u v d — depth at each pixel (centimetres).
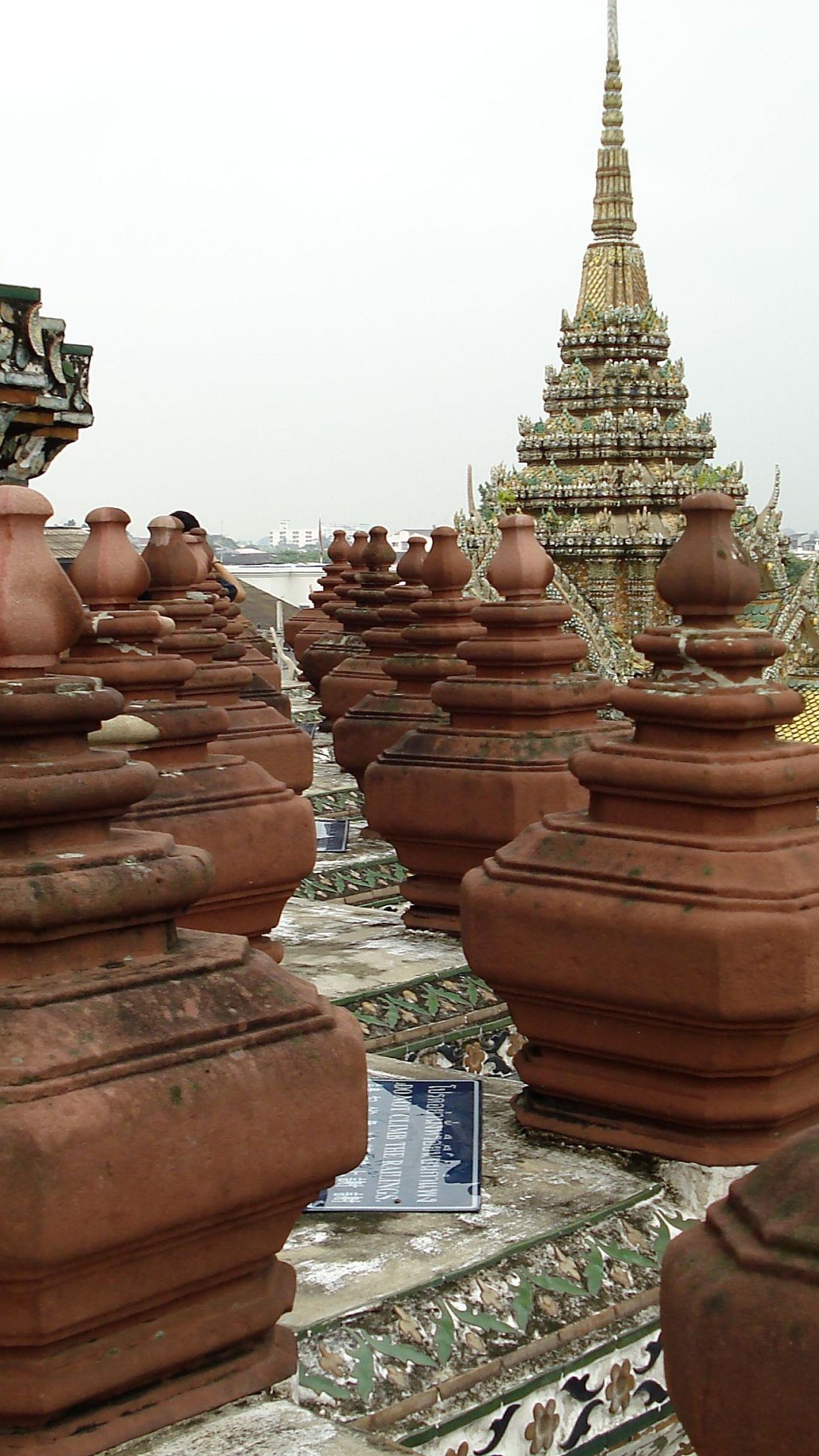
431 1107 524
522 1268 409
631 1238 435
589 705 698
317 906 809
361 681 1174
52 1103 293
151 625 606
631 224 4119
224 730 620
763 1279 239
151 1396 321
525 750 680
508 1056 625
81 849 324
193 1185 310
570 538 3791
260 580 3444
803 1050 457
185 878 332
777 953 438
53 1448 305
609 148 4138
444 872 717
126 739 584
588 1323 399
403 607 1179
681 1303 247
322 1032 337
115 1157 298
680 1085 466
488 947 486
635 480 3825
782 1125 466
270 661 1202
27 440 920
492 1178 469
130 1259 307
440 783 693
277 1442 318
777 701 468
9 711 314
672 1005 449
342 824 1009
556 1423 382
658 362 4016
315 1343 362
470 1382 369
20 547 325
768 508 3247
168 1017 317
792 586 2964
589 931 463
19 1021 302
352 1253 416
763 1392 236
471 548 3828
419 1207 446
